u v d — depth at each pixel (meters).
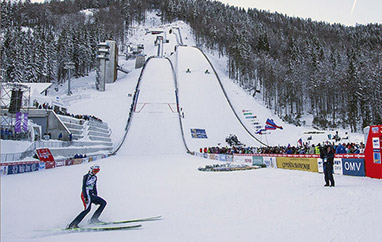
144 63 86.44
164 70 76.00
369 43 110.12
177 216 6.81
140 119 49.34
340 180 11.89
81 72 88.00
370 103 56.34
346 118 63.19
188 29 156.88
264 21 188.88
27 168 17.78
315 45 110.81
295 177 13.64
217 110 56.06
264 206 7.25
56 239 5.10
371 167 12.15
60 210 7.66
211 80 70.00
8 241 5.01
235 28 125.00
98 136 38.03
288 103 77.62
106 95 58.28
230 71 90.25
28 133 23.58
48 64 71.56
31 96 34.88
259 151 28.66
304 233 4.84
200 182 12.96
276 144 45.28
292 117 69.31
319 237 4.60
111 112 51.28
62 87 77.31
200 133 46.50
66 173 17.09
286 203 7.42
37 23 130.38
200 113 53.66
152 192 10.46
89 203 6.13
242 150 30.86
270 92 76.00
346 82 61.09
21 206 8.05
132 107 52.22
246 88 82.62
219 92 64.50
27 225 6.17
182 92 61.41
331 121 64.31
